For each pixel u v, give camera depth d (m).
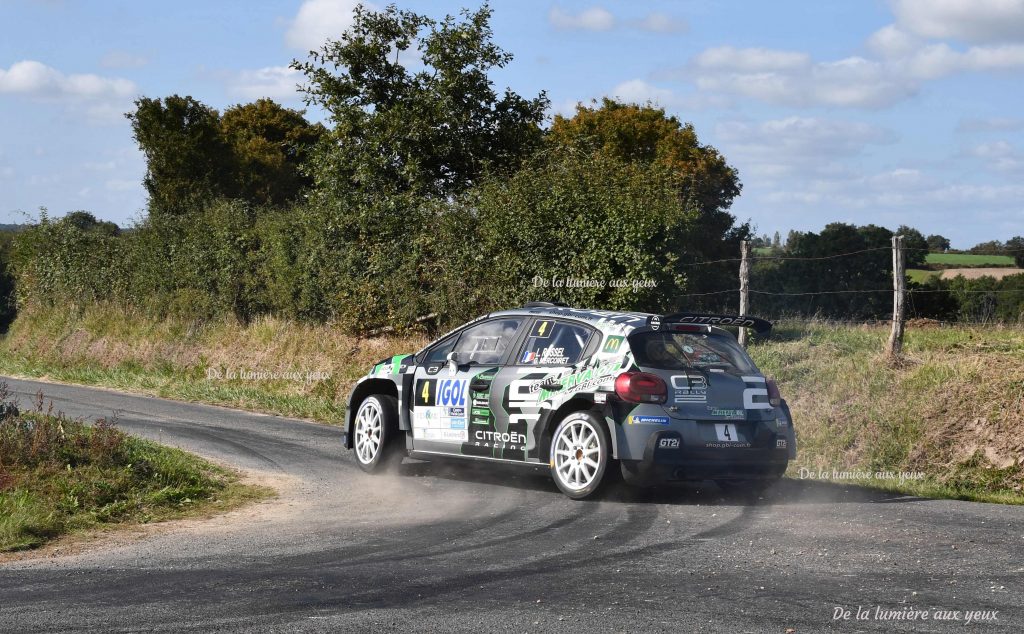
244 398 18.12
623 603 5.35
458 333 10.06
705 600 5.39
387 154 21.23
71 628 4.98
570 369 8.88
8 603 5.48
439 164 22.08
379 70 21.98
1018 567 6.04
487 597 5.51
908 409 11.84
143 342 24.48
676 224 14.52
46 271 30.39
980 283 28.80
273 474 10.39
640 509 8.24
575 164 15.60
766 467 8.74
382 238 19.12
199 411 16.67
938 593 5.45
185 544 7.18
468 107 21.80
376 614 5.19
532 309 9.59
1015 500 9.49
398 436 10.31
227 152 43.00
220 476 10.02
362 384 10.69
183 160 40.78
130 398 18.64
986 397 11.52
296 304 21.05
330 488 9.61
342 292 19.58
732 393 8.66
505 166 21.44
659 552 6.59
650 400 8.38
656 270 14.25
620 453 8.35
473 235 16.75
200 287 23.89
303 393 18.72
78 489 8.38
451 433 9.72
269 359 20.39
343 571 6.18
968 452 11.02
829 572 5.97
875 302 33.97
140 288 26.12
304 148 22.28
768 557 6.39
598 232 14.62
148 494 8.75
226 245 23.16
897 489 9.78
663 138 39.16
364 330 19.25
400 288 18.33
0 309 59.94
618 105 40.69
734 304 32.88
